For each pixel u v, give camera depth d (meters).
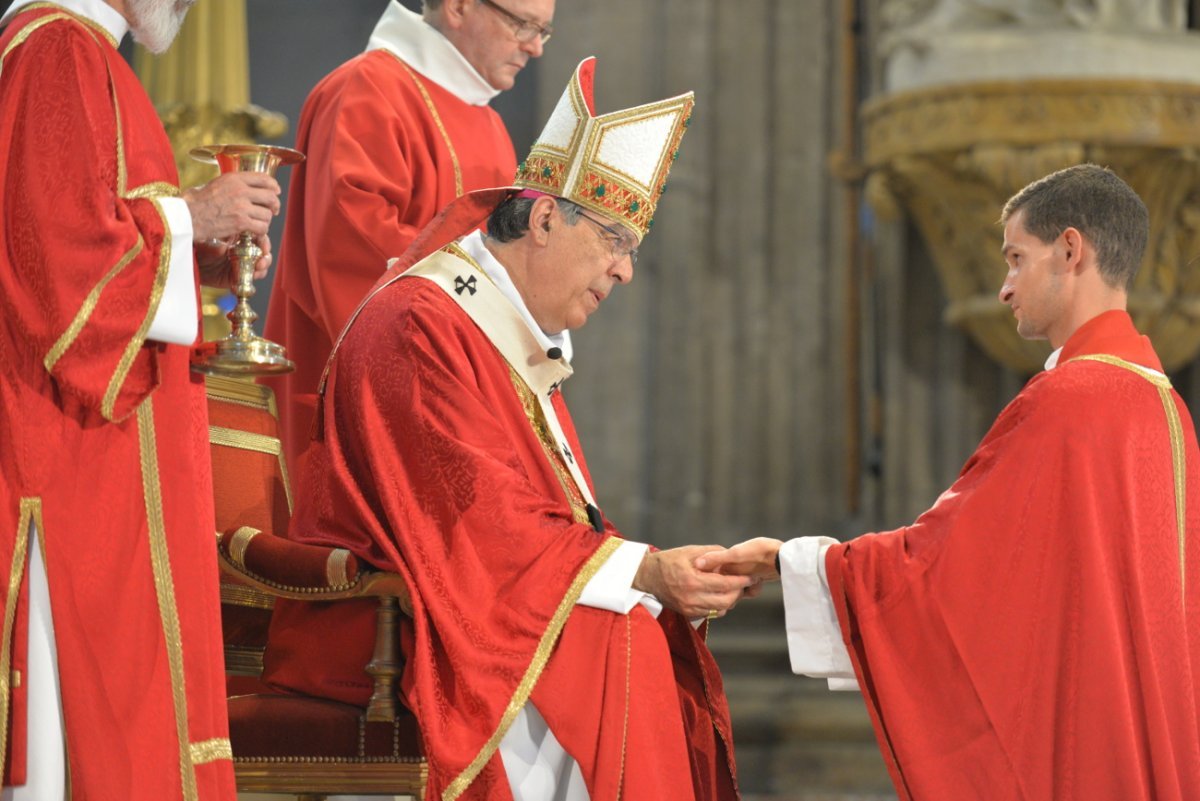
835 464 34.03
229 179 11.32
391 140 16.30
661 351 34.22
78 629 10.55
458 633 11.84
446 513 12.20
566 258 13.02
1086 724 11.29
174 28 11.70
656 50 34.47
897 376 33.00
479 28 16.95
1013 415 11.92
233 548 12.94
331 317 15.78
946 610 11.67
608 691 11.84
